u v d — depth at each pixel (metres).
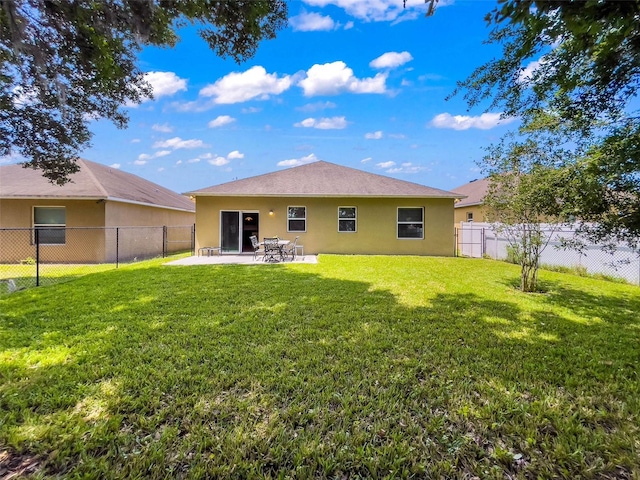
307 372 2.89
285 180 14.19
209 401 2.42
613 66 3.12
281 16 3.52
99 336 3.73
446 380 2.75
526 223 6.37
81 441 1.98
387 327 4.12
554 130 4.99
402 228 13.34
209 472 1.77
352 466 1.82
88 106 5.44
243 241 13.11
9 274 9.05
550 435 2.07
